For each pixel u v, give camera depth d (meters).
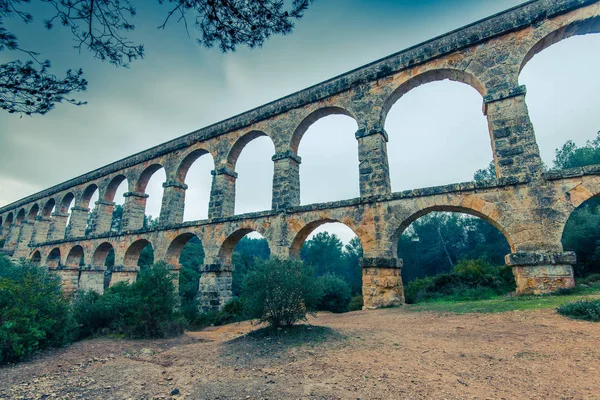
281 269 10.73
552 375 5.60
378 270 16.30
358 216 17.38
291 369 6.67
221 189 23.89
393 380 5.71
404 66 18.42
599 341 7.10
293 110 22.23
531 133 14.56
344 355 7.38
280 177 21.17
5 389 6.80
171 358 8.80
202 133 26.83
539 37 15.38
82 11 6.20
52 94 7.10
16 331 9.59
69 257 33.16
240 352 8.34
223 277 21.88
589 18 14.50
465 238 51.34
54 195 40.12
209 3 6.67
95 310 14.09
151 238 25.52
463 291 20.83
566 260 12.66
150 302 13.62
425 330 9.73
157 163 29.20
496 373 5.86
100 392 6.27
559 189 13.48
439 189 15.52
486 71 16.23
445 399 4.88
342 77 21.02
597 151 35.97
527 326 8.91
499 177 14.74
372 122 18.78
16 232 47.47
